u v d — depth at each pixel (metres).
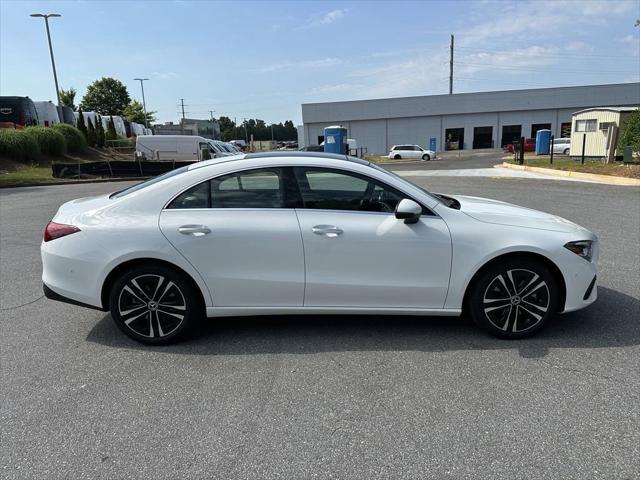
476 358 3.41
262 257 3.54
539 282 3.59
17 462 2.40
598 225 8.11
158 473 2.30
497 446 2.45
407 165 30.92
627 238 7.07
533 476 2.23
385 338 3.78
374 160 40.16
